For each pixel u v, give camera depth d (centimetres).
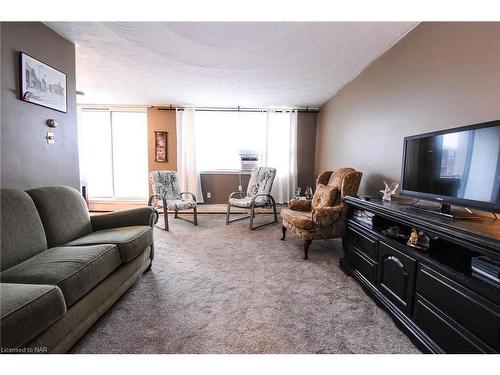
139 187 558
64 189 200
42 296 101
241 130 525
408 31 214
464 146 137
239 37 227
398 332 144
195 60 281
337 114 399
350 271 212
